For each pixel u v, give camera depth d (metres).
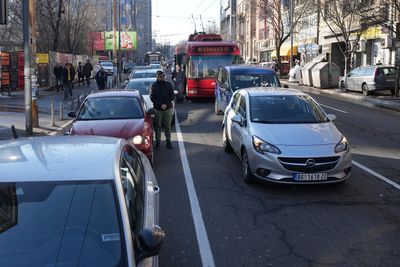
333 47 46.22
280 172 7.83
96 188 3.53
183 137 13.88
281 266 5.23
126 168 4.15
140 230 3.63
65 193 3.48
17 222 3.30
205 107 22.34
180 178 9.07
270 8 58.69
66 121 17.34
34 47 15.18
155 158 10.91
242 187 8.40
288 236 6.10
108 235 3.27
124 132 9.36
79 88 36.12
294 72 43.06
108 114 10.34
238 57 24.20
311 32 51.69
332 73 35.31
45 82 34.38
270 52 73.94
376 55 37.53
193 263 5.28
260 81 16.25
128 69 67.25
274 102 9.45
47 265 3.05
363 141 13.24
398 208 7.23
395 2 23.89
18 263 3.05
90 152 4.02
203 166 10.07
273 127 8.57
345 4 31.47
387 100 24.56
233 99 11.20
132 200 3.87
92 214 3.37
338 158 7.91
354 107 22.53
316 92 33.31
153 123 11.80
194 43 24.14
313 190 8.18
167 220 6.69
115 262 3.12
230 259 5.40
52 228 3.28
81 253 3.15
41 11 35.81
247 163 8.45
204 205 7.38
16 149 4.07
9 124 16.12
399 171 9.62
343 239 6.00
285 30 61.00
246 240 5.96
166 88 11.76
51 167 3.69
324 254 5.55
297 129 8.48
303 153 7.80
